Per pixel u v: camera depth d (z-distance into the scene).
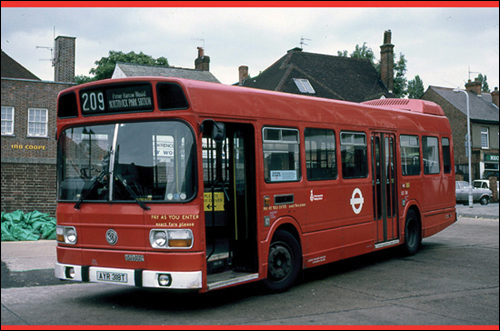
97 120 6.95
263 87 39.97
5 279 8.88
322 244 8.71
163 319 6.36
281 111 8.04
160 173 6.50
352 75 42.44
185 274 6.22
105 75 45.75
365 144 10.15
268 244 7.51
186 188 6.36
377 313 6.62
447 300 7.39
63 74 29.42
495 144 47.91
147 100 6.63
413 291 8.00
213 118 6.77
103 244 6.71
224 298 7.57
